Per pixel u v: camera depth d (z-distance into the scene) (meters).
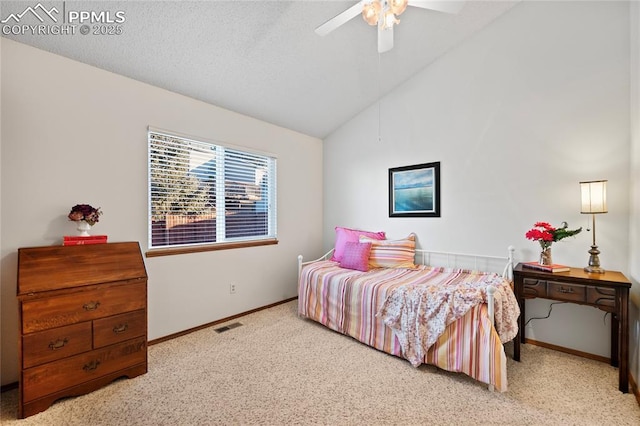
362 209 3.77
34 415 1.61
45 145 1.96
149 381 1.95
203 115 2.85
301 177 3.91
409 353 2.16
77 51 2.04
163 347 2.45
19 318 1.57
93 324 1.82
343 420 1.59
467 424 1.56
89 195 2.15
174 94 2.63
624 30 2.17
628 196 2.15
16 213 1.86
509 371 2.09
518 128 2.62
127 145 2.35
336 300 2.74
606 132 2.24
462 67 2.93
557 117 2.44
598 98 2.27
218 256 2.98
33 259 1.72
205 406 1.70
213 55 2.38
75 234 2.08
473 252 2.88
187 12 1.99
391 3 1.64
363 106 3.66
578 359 2.28
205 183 2.92
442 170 3.07
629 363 2.00
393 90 3.45
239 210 3.23
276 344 2.52
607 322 2.23
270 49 2.48
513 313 2.11
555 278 2.05
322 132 4.03
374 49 2.80
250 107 3.13
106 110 2.23
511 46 2.65
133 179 2.39
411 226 3.31
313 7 2.23
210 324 2.90
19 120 1.87
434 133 3.13
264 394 1.81
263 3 2.09
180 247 2.69
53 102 1.99
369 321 2.46
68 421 1.57
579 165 2.34
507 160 2.68
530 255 2.57
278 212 3.62
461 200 2.95
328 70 2.93
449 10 1.73
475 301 1.94
